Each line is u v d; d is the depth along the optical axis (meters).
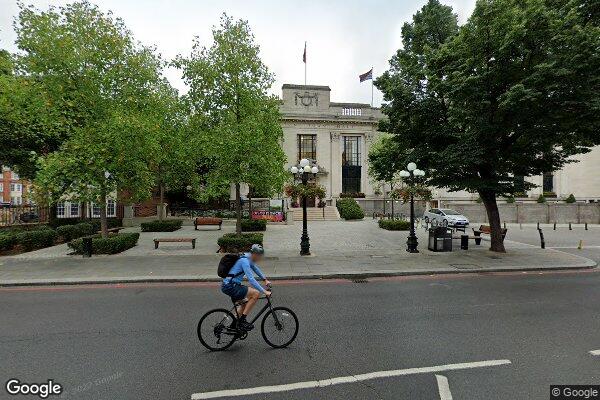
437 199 38.41
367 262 12.66
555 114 11.88
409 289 9.32
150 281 10.18
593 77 10.98
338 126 42.78
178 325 6.47
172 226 23.72
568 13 11.55
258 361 4.96
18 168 20.53
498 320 6.71
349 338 5.80
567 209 32.91
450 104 14.15
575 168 44.56
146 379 4.44
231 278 5.44
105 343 5.62
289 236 20.67
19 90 15.44
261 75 16.11
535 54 12.16
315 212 35.50
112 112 14.10
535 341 5.67
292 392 4.12
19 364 4.87
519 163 14.61
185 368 4.74
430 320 6.71
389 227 24.09
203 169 28.08
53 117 14.44
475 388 4.21
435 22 20.19
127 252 14.84
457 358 5.04
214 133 14.82
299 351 5.29
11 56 16.92
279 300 8.19
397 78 15.42
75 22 14.32
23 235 14.89
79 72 14.49
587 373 4.59
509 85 12.59
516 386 4.26
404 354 5.18
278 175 16.02
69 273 10.80
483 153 13.12
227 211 34.53
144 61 16.77
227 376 4.52
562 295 8.66
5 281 9.77
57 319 6.85
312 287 9.58
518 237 21.41
